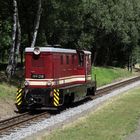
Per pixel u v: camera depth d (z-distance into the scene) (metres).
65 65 29.97
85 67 34.16
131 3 85.25
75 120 23.16
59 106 28.75
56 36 57.25
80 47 68.25
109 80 64.69
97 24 70.25
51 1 42.03
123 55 97.88
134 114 24.92
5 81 34.34
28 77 28.00
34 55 27.88
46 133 18.84
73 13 48.44
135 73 95.94
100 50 86.94
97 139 17.09
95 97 38.56
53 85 27.80
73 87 30.36
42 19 44.59
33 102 27.61
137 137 17.53
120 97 37.41
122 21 76.00
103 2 72.25
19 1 42.91
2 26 47.94
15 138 18.58
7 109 26.80
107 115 24.62
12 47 36.03
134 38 87.81
